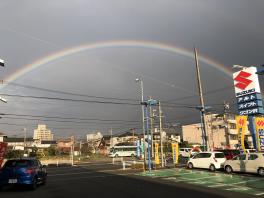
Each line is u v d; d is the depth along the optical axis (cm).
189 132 10262
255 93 2978
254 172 2258
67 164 5094
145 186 1778
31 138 12925
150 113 3828
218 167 2703
